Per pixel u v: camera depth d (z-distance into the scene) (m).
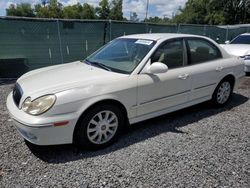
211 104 5.07
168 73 3.95
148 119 4.11
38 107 3.00
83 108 3.16
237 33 14.95
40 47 8.53
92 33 9.38
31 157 3.24
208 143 3.64
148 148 3.48
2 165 3.06
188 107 4.80
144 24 10.47
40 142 3.03
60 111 3.03
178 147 3.51
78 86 3.21
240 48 8.18
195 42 4.47
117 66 3.85
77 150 3.41
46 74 3.76
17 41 8.09
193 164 3.11
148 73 3.72
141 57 3.80
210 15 41.44
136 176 2.88
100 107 3.32
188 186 2.72
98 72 3.66
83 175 2.89
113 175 2.89
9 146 3.51
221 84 4.95
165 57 3.98
